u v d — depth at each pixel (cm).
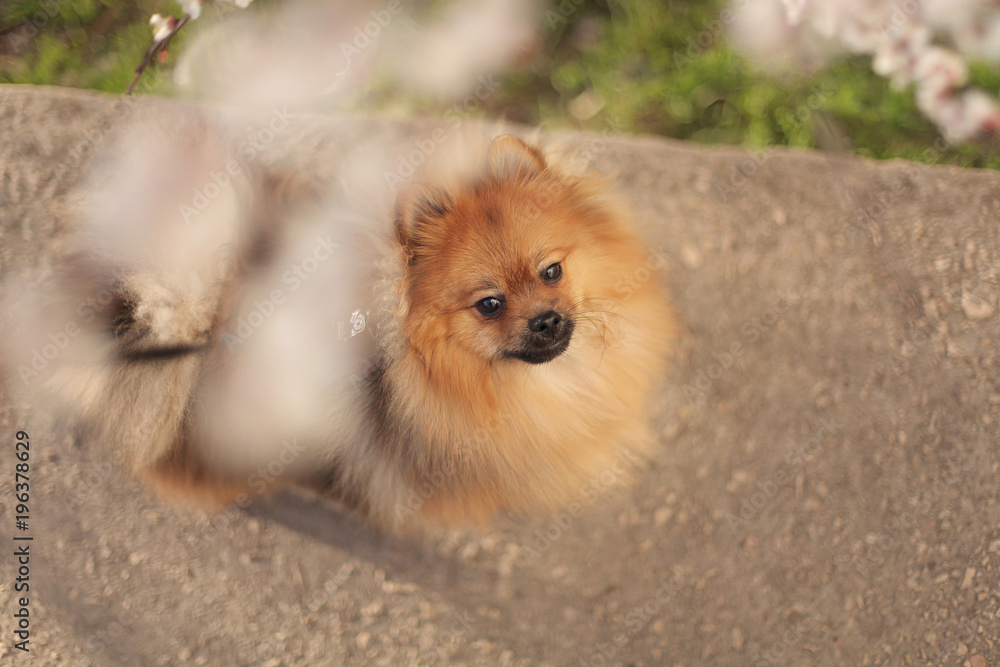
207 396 117
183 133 120
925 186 137
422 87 146
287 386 116
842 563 126
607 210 118
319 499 129
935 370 131
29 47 143
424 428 116
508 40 148
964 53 131
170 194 117
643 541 128
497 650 125
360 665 125
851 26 131
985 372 130
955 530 126
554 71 149
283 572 128
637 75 149
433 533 129
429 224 113
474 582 127
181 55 140
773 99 144
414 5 147
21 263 133
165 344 116
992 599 124
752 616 125
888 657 123
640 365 122
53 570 127
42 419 129
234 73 141
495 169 113
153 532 128
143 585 127
